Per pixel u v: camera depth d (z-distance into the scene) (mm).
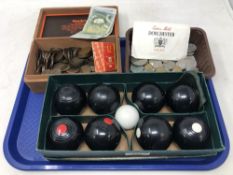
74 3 1093
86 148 679
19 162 682
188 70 768
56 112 730
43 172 674
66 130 627
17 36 994
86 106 743
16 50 952
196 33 850
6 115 793
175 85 718
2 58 931
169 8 1069
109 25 874
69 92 683
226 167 678
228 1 1078
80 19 935
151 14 1049
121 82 759
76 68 811
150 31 793
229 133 742
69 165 664
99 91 684
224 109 789
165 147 634
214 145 648
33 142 736
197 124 629
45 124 669
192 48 861
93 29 864
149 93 681
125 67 783
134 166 658
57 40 837
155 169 660
